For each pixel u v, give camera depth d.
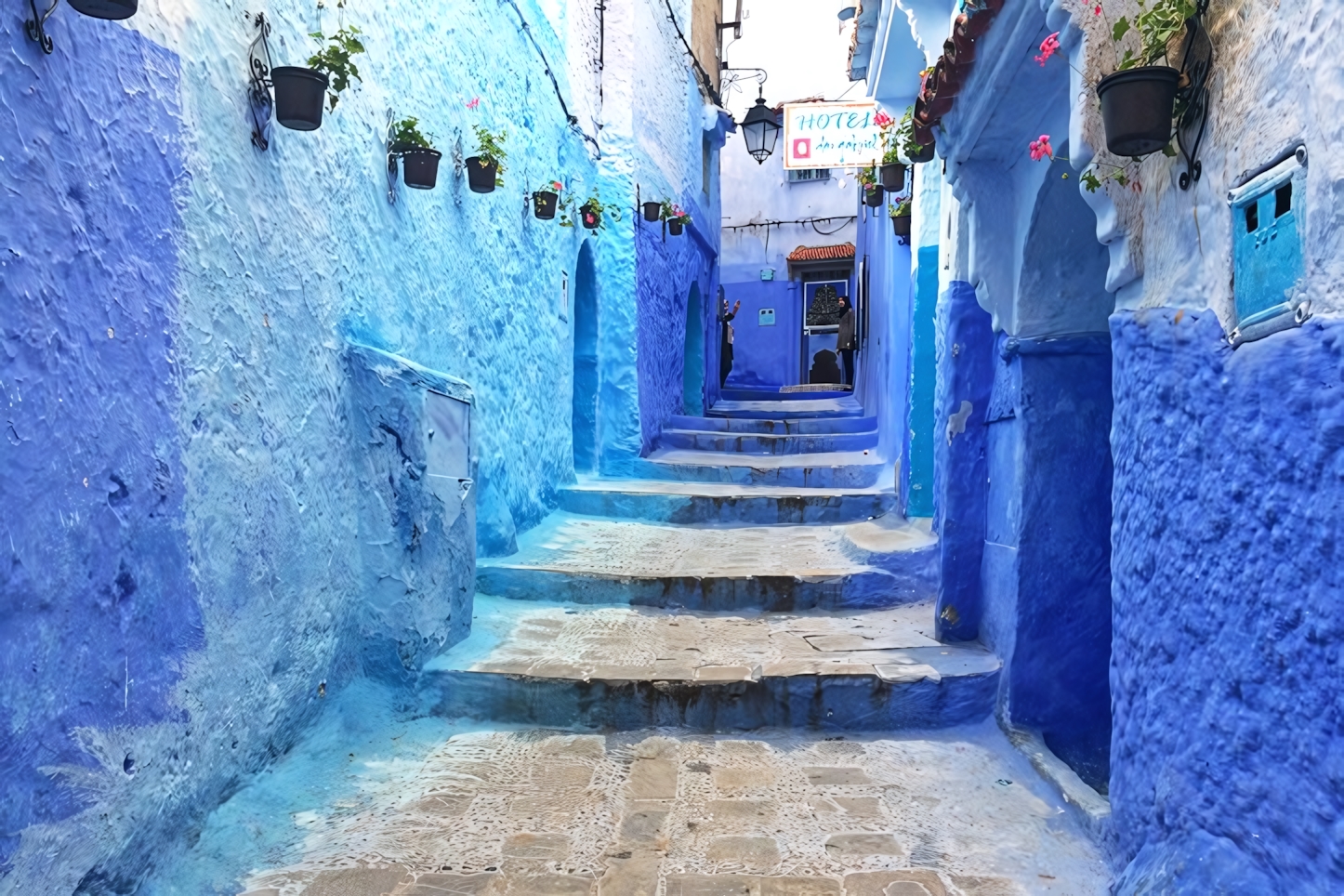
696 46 13.72
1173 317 2.24
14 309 1.93
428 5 4.75
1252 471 1.90
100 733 2.21
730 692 3.95
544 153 7.04
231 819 2.79
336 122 3.70
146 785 2.39
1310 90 1.68
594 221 8.00
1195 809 2.11
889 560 5.48
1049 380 3.88
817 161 7.58
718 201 16.08
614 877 2.70
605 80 9.27
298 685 3.33
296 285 3.34
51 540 2.04
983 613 4.47
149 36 2.45
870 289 11.30
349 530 3.78
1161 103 2.07
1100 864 2.72
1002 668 4.02
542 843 2.91
